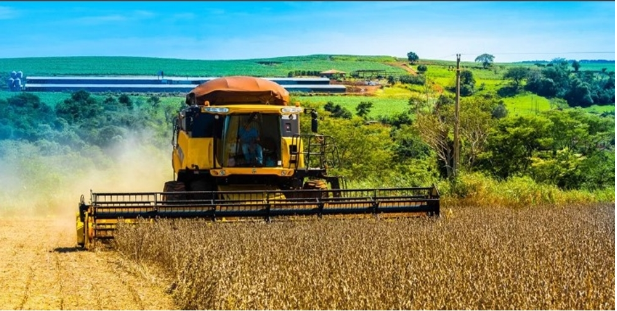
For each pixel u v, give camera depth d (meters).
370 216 18.22
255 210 17.70
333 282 9.83
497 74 146.25
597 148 53.41
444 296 9.11
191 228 15.95
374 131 54.66
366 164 46.78
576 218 20.09
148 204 17.09
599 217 20.50
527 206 26.34
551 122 51.53
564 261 11.44
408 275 10.29
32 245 17.62
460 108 52.59
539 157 51.47
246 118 19.42
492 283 9.57
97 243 16.58
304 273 10.47
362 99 123.69
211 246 13.21
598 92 112.62
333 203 18.05
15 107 86.31
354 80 150.38
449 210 20.50
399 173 47.03
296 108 19.67
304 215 17.95
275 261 11.74
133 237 15.37
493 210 22.75
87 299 11.02
